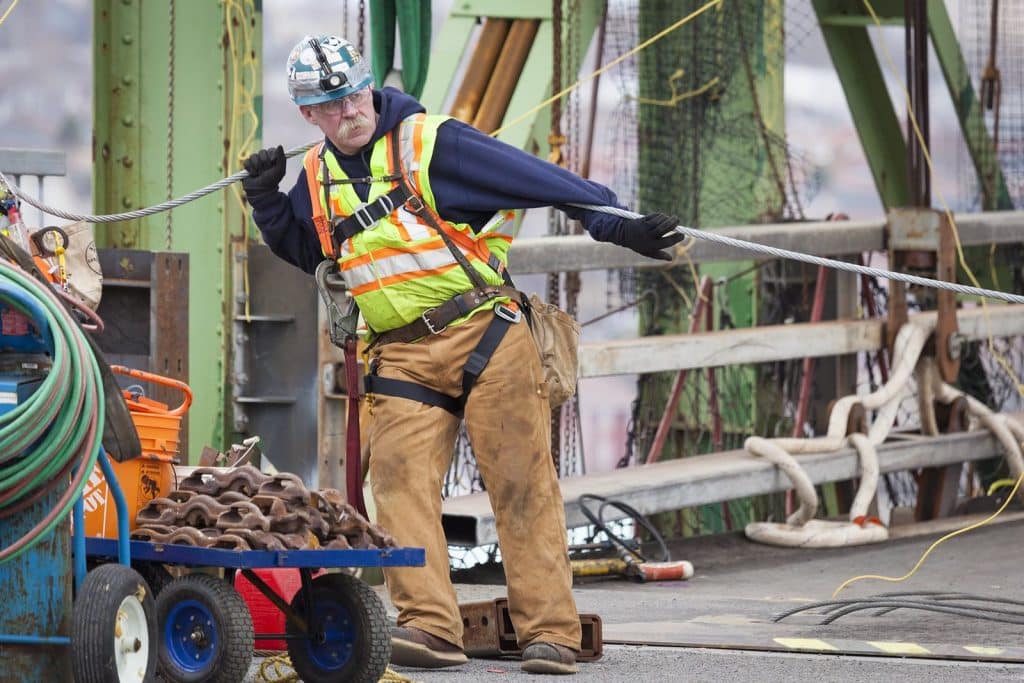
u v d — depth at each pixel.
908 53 46.19
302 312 31.55
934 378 44.78
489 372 20.61
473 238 20.61
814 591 32.75
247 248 31.88
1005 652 22.47
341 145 20.36
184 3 32.09
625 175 51.31
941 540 36.62
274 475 18.48
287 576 21.88
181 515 18.41
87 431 16.59
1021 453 45.78
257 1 32.62
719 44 51.25
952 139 63.88
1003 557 36.91
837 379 47.06
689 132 51.28
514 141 44.59
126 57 31.97
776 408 50.94
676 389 45.78
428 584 20.73
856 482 47.94
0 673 16.64
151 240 32.12
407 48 30.55
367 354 21.41
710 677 20.41
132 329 30.11
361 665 18.58
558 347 21.39
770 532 39.88
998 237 49.47
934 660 22.09
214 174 32.22
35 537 16.17
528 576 20.83
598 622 21.64
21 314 17.14
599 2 46.72
